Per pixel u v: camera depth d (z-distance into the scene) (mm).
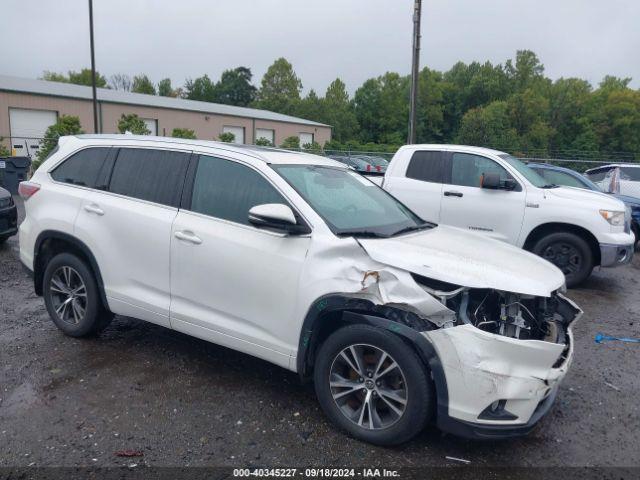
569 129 75750
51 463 3217
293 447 3465
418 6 17125
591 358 5188
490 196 7836
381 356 3400
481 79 81750
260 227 3691
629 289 8062
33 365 4523
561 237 7566
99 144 4984
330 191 4258
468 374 3127
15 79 34406
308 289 3590
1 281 7195
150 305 4422
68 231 4812
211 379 4375
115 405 3912
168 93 99250
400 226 4246
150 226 4379
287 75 87062
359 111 80188
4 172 17266
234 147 4453
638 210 11484
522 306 3576
